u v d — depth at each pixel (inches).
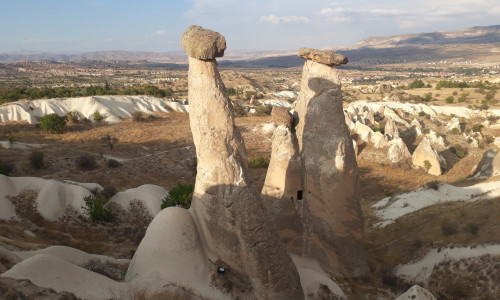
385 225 829.8
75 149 1892.2
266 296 444.8
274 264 445.1
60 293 343.9
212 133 443.8
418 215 819.4
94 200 938.1
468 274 590.6
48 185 939.3
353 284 597.9
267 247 443.5
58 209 904.9
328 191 598.2
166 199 983.6
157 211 1019.9
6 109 2397.9
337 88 602.5
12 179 954.7
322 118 604.4
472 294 554.3
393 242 751.7
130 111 2815.0
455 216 744.3
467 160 1732.3
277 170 600.1
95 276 390.6
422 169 1614.2
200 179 467.2
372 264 682.8
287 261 458.6
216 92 444.1
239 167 448.1
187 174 1614.2
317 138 607.2
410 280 636.1
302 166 616.1
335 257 611.2
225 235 450.9
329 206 601.3
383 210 953.5
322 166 600.1
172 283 421.7
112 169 1599.4
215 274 454.0
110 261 552.1
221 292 440.5
